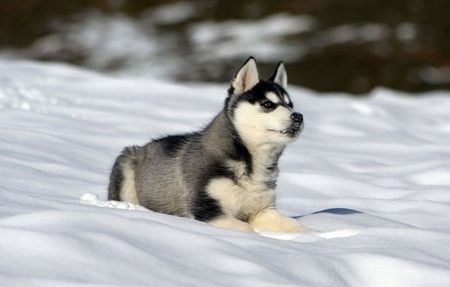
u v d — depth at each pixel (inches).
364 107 1066.7
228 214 469.1
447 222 528.4
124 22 2247.8
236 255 355.6
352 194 631.8
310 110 1023.0
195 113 941.2
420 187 649.0
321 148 814.5
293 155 754.2
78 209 420.5
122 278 314.2
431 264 382.6
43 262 314.0
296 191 629.0
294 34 2110.0
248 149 473.1
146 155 509.7
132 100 995.3
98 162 650.8
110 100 975.0
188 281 323.3
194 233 368.8
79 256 322.0
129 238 348.8
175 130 834.2
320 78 1926.7
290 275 350.0
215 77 1936.5
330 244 407.5
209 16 2240.4
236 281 331.9
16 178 534.9
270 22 2182.6
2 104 847.1
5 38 2196.1
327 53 2015.3
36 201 432.8
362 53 2010.3
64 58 2078.0
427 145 863.1
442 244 426.6
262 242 385.7
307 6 2233.0
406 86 1900.8
